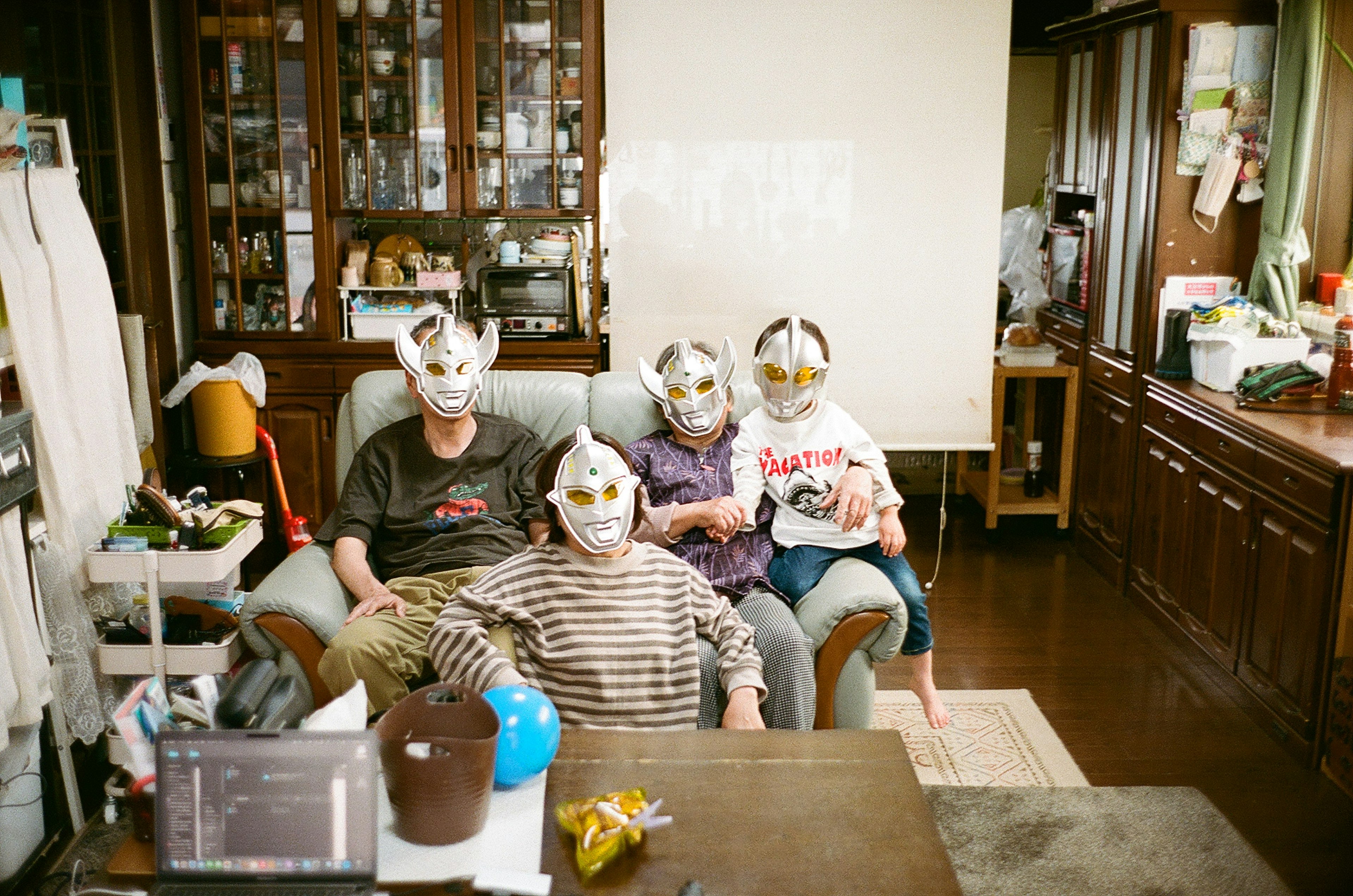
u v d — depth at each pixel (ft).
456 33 12.83
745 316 13.38
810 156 12.98
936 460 17.57
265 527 13.53
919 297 13.34
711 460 8.85
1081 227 14.76
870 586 7.88
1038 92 18.39
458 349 8.54
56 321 8.24
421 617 7.86
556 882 4.48
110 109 12.15
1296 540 9.23
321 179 13.07
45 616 8.00
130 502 9.04
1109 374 13.42
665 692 6.73
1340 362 10.29
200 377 12.54
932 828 4.86
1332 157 11.25
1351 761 8.67
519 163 13.19
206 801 4.37
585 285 14.05
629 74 12.81
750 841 4.75
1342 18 10.86
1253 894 7.41
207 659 8.47
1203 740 9.61
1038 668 11.05
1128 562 12.92
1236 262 12.10
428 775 4.55
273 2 12.79
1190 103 11.65
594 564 6.80
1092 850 7.93
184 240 13.55
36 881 7.36
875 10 12.65
